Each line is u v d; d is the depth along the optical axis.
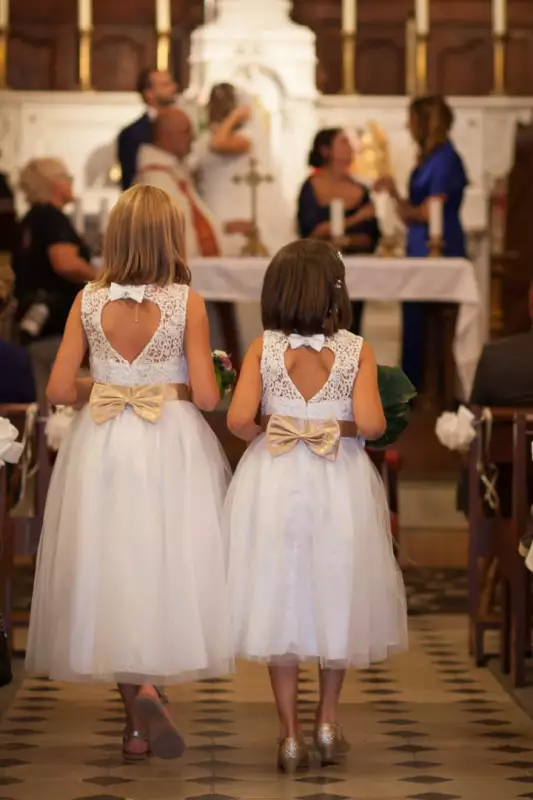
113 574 4.61
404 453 10.23
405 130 12.79
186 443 4.73
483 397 7.07
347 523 4.71
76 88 13.46
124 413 4.73
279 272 4.84
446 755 5.04
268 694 6.17
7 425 5.03
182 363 4.81
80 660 4.61
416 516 9.95
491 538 6.73
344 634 4.65
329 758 4.88
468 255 12.02
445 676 6.54
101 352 4.76
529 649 6.98
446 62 13.55
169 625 4.61
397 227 12.49
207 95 11.95
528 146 12.92
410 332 10.70
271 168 11.48
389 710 5.83
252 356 4.83
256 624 4.65
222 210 11.36
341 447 4.80
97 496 4.67
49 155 12.73
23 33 13.48
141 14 13.50
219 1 12.91
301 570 4.68
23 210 12.50
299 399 4.77
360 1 13.52
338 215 10.31
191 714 5.74
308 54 12.77
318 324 4.82
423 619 7.95
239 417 4.74
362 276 10.18
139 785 4.57
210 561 4.68
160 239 4.78
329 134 10.98
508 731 5.45
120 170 11.20
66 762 4.90
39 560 4.85
